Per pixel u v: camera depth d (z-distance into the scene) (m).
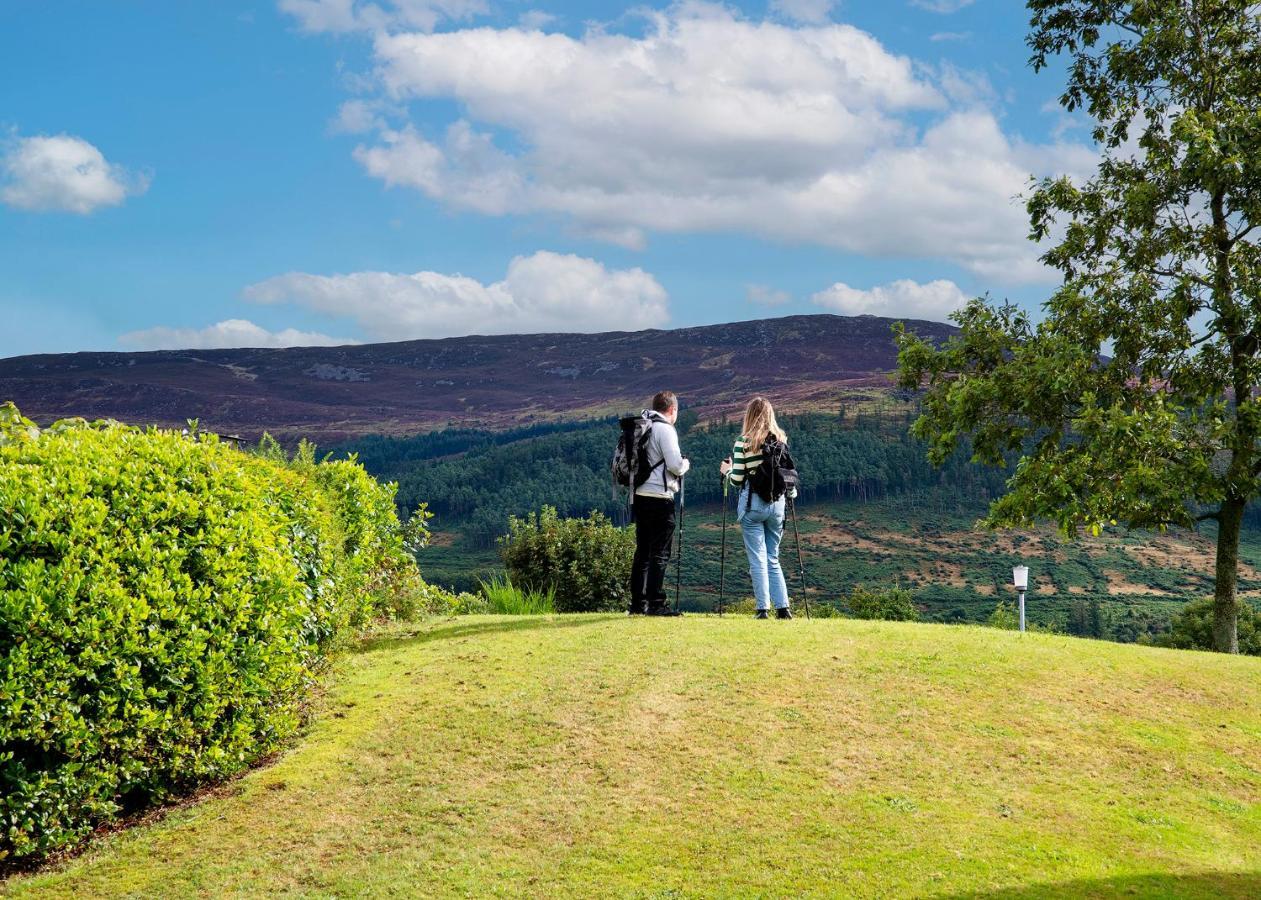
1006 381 16.59
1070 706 6.80
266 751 5.91
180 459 5.95
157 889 4.31
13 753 4.40
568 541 19.25
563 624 9.02
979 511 179.38
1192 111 14.99
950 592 133.62
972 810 5.17
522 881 4.39
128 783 4.97
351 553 9.68
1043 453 16.16
